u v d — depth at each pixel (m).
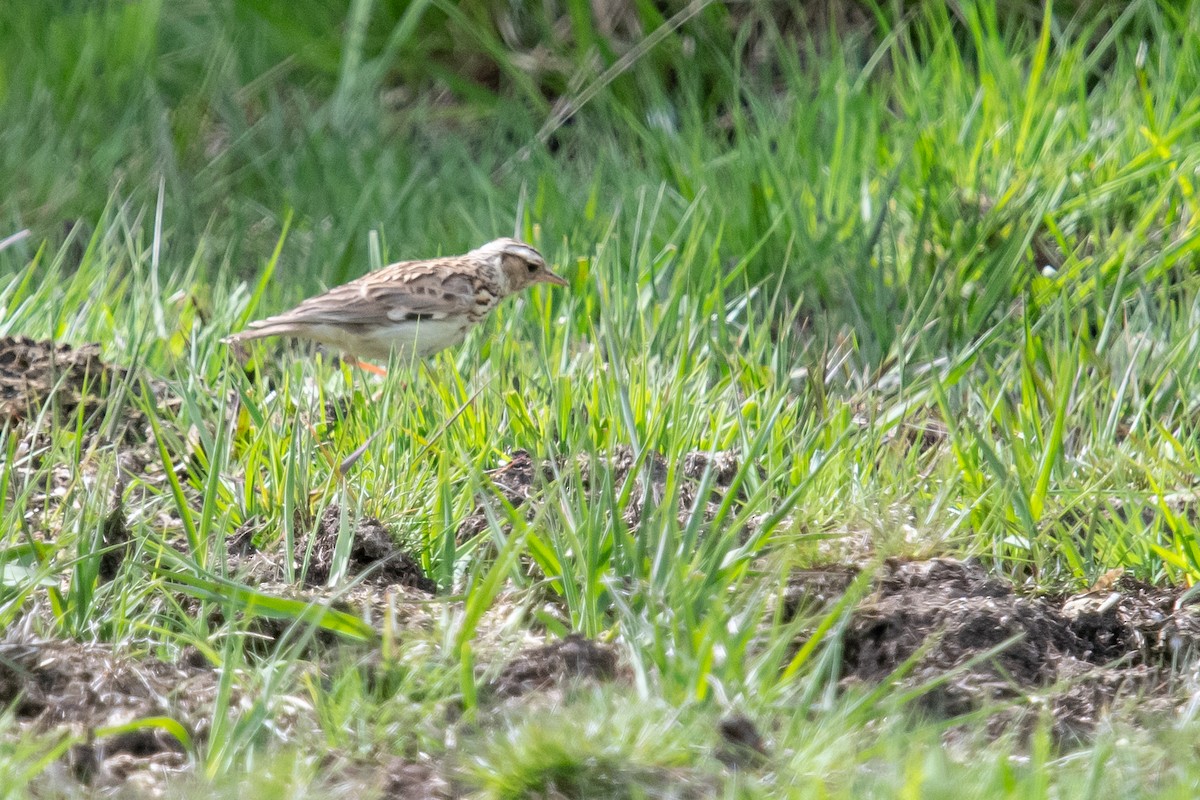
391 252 15.39
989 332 11.30
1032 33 17.58
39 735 6.67
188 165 17.72
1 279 13.31
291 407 10.41
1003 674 7.38
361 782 6.31
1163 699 7.36
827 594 8.11
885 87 17.34
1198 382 11.16
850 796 5.89
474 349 12.65
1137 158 13.67
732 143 17.95
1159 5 17.55
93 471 9.54
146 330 11.89
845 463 9.65
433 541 8.97
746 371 11.14
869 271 12.95
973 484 9.48
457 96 19.83
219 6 19.72
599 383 10.59
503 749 6.27
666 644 7.15
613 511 7.98
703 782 6.16
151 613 7.75
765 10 18.55
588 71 18.47
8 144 17.22
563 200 15.46
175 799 6.06
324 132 18.31
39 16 19.62
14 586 7.89
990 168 14.30
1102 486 9.52
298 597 7.88
